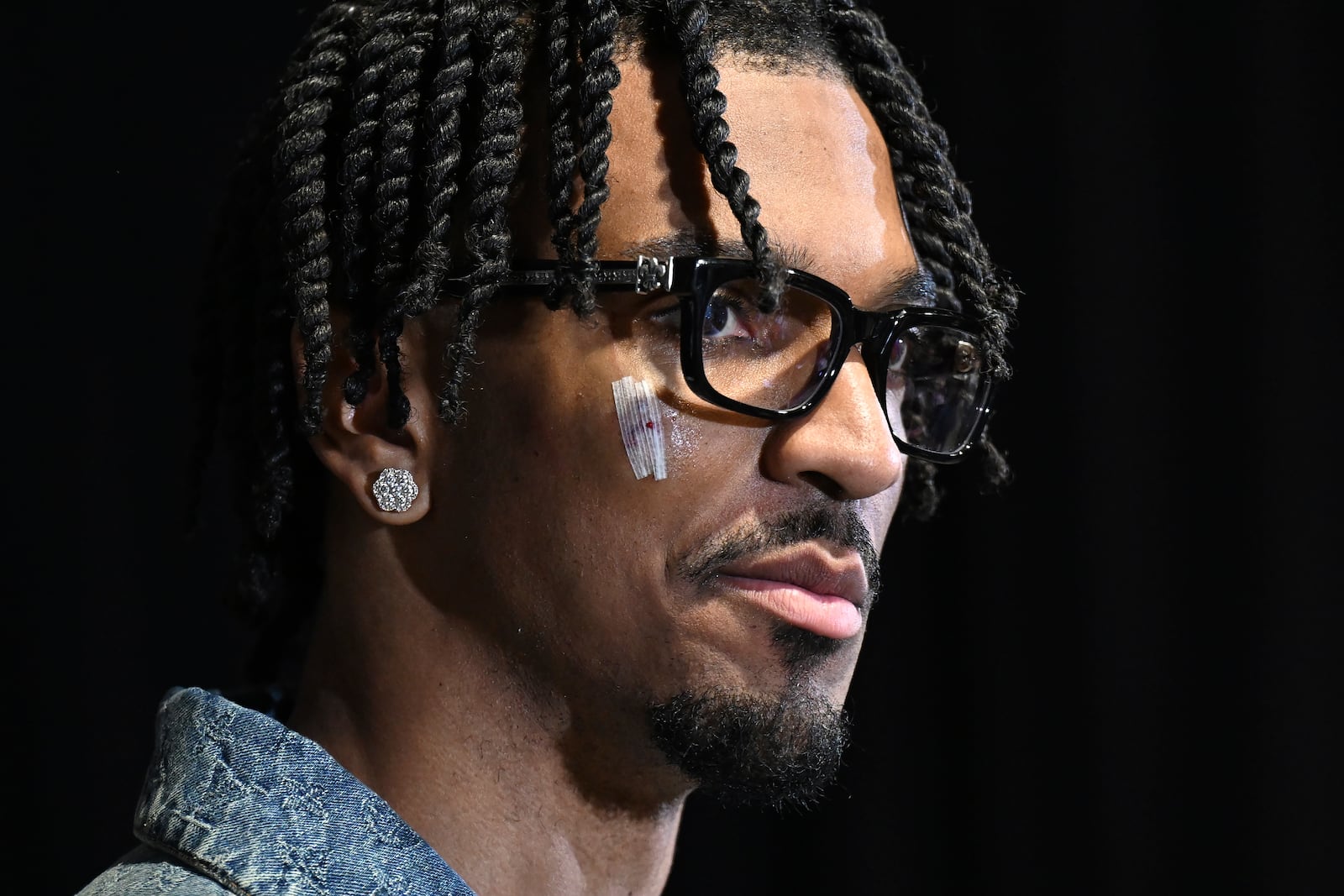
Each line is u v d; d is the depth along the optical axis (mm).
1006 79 8508
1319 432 8180
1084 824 8289
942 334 4812
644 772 4375
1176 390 8305
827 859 8625
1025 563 8500
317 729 4500
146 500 8109
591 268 3996
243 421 4777
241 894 3748
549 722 4320
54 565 7910
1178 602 8281
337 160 4406
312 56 4629
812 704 4285
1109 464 8359
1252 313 8242
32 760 7816
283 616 5141
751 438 4152
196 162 8070
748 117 4223
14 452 7875
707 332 4148
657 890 4664
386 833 3980
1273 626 8180
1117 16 8398
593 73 4082
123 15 7980
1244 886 8117
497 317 4188
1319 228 8195
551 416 4141
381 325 4172
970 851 8508
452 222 4242
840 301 4156
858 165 4406
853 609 4363
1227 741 8211
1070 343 8398
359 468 4336
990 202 8484
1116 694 8297
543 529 4168
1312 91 8219
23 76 7836
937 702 8688
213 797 3920
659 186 4105
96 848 7879
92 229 7977
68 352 7957
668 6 4180
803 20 4504
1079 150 8398
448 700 4320
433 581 4336
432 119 4168
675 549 4129
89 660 7945
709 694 4184
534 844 4359
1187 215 8328
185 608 8180
